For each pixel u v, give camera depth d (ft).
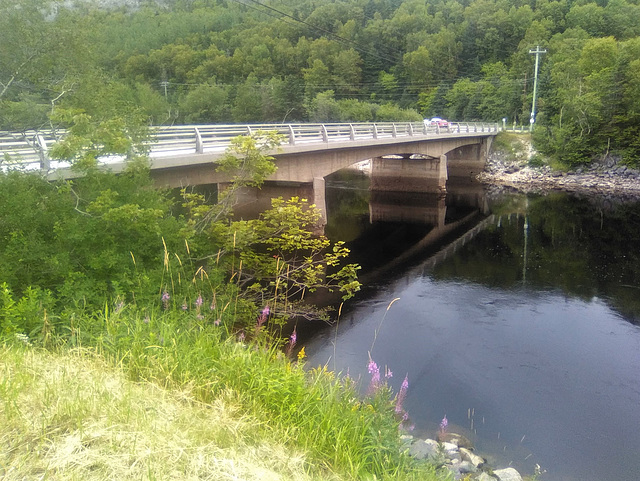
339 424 15.85
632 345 44.50
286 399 16.21
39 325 19.98
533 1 403.95
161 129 54.60
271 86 280.72
